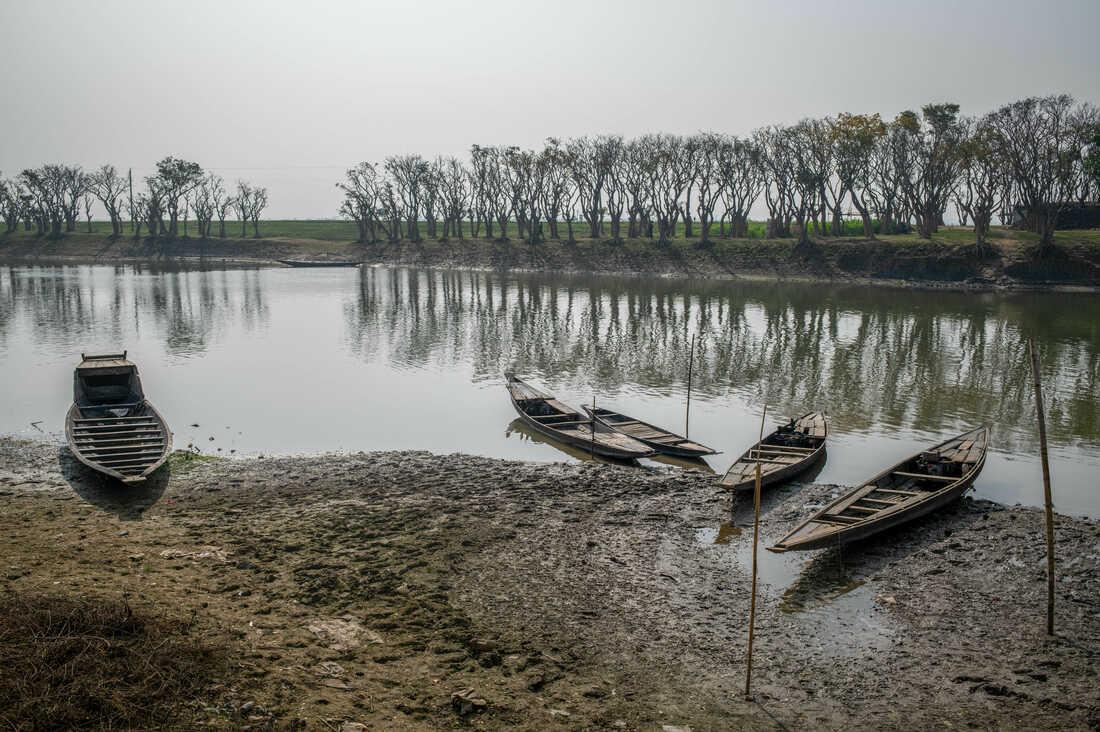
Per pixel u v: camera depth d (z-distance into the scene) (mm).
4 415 26906
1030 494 20000
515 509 18234
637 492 19859
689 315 58062
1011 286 81562
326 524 16703
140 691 8961
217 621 11508
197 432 25562
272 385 33500
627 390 33031
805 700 10664
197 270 110562
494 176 133000
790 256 99188
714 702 10508
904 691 10922
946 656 11938
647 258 109625
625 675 11109
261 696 9422
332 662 10617
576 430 25500
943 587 14445
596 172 121438
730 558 15875
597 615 13031
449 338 47094
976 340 45844
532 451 24125
